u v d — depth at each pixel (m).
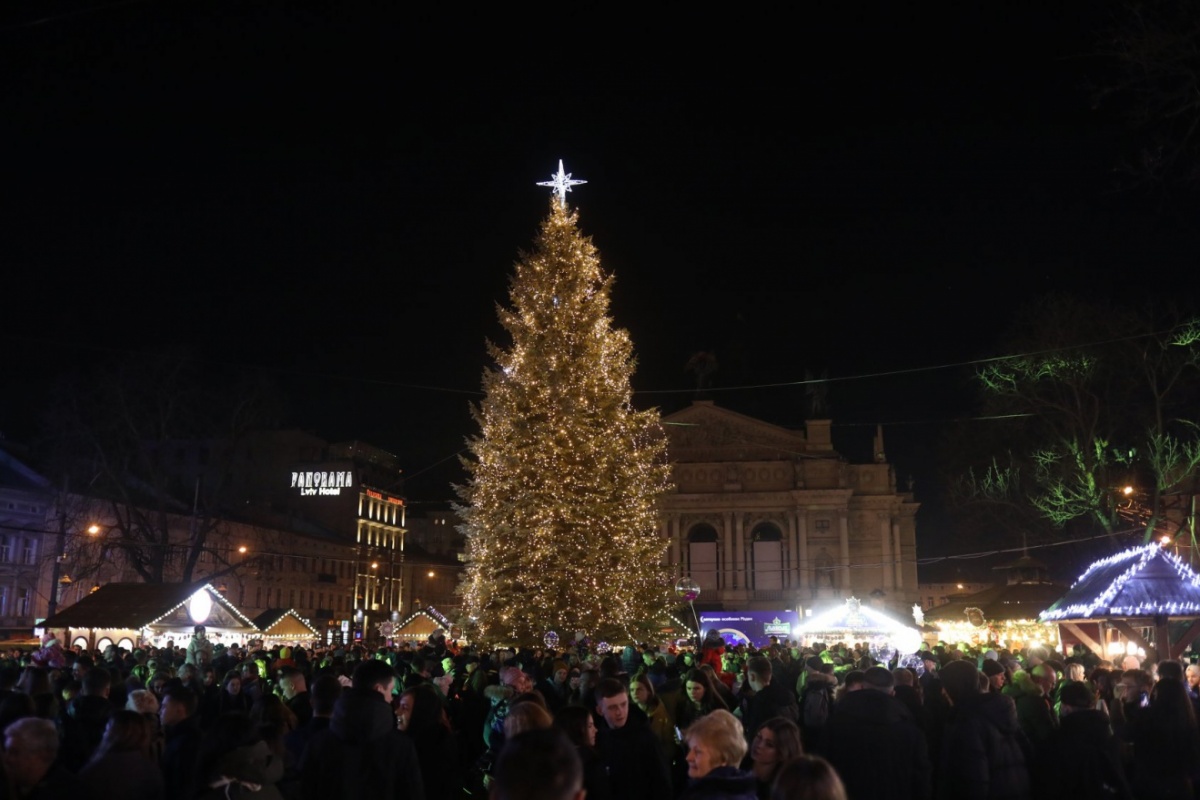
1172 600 21.06
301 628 43.94
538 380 36.81
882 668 9.77
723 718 6.57
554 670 18.00
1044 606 35.50
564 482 35.53
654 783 8.88
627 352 38.81
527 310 38.19
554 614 34.62
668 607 37.81
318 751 8.11
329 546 99.94
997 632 40.94
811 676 14.46
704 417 105.88
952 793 9.75
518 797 4.05
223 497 60.00
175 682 10.34
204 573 76.56
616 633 34.91
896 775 8.85
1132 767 11.37
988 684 11.92
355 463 108.44
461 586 38.41
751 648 29.80
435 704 11.65
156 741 9.62
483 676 16.34
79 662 19.28
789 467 103.69
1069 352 47.34
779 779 4.73
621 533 35.88
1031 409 51.00
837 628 41.12
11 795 6.07
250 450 88.31
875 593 44.56
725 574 102.19
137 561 56.19
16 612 63.22
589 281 38.47
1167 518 48.38
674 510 103.75
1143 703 13.35
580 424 36.16
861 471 106.12
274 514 95.38
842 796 4.69
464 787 14.62
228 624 39.06
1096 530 54.19
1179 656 21.83
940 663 20.64
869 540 104.50
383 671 8.51
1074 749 10.04
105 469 55.09
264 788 7.24
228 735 7.21
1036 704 12.44
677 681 14.32
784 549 103.06
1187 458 45.16
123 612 35.28
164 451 61.03
